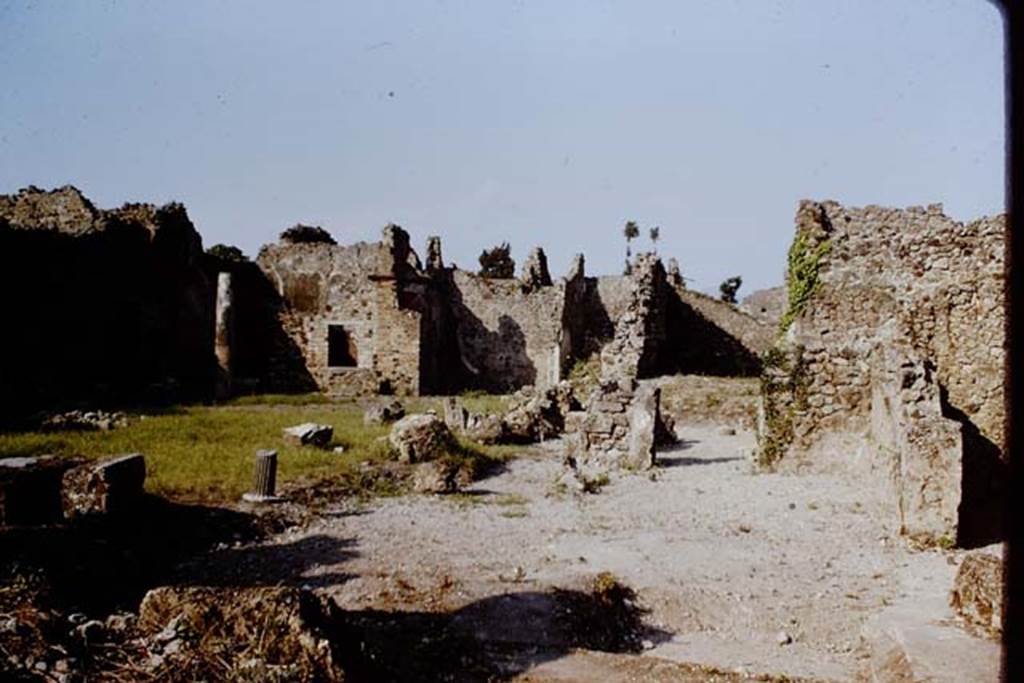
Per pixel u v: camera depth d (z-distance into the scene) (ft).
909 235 46.98
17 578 22.49
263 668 17.65
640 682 20.49
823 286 51.75
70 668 17.60
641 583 28.60
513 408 72.69
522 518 38.47
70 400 74.38
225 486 39.75
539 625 24.93
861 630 24.48
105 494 30.86
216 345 89.71
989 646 20.89
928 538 33.35
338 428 62.64
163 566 29.73
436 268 119.96
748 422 75.61
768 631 25.68
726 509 40.47
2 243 77.71
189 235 96.48
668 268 130.11
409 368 104.37
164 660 18.11
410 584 28.07
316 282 107.55
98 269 86.79
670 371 103.09
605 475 49.73
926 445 33.65
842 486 45.55
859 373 49.62
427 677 20.39
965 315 45.03
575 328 118.11
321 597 20.36
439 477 43.73
